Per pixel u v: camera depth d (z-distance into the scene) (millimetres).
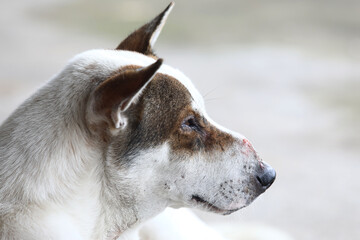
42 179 4449
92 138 4586
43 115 4621
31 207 4406
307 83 15867
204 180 4828
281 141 12180
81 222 4582
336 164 11023
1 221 4391
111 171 4629
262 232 6766
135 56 5000
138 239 5211
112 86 4293
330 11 22375
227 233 6707
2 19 24438
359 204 9422
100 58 4797
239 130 12797
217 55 18359
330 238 8312
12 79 16203
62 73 4793
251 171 4922
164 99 4691
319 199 9602
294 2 23891
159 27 5480
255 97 14922
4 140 4637
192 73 16625
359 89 15312
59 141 4527
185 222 6000
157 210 4895
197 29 21109
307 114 13812
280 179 10375
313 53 18266
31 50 19547
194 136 4797
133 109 4586
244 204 4941
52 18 24391
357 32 20109
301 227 8641
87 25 22875
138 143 4609
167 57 18125
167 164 4734
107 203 4703
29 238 4332
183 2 24750
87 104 4523
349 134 12547
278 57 17953
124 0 26438
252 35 20234
